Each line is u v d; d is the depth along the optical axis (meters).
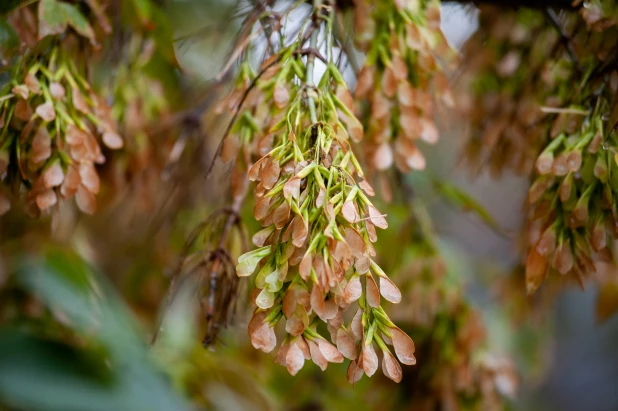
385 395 0.88
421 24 0.71
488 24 0.84
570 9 0.77
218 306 0.74
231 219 0.73
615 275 0.87
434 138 0.72
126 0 0.77
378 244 0.91
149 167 0.87
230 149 0.69
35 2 0.74
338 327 0.58
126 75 0.83
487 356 0.86
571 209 0.68
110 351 0.75
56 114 0.69
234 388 0.94
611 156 0.67
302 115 0.64
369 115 0.72
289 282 0.59
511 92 0.83
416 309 0.86
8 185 0.69
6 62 0.75
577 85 0.73
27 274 0.77
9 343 0.71
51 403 0.70
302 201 0.58
